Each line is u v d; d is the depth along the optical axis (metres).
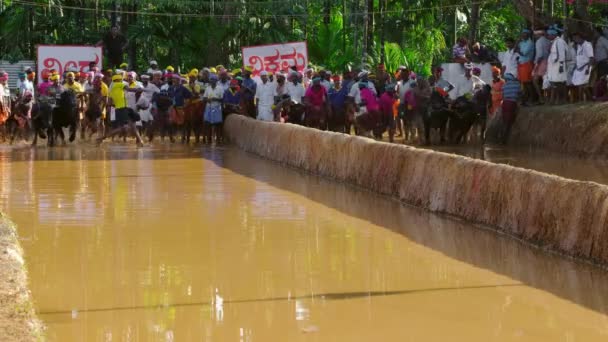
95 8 34.38
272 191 14.81
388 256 9.83
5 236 9.84
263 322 7.41
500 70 24.23
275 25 34.44
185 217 12.29
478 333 7.05
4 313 6.87
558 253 9.79
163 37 34.50
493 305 7.85
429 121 22.02
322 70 24.44
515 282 8.63
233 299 8.12
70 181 16.08
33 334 6.40
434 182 12.70
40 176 16.80
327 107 23.48
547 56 21.88
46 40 35.72
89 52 27.80
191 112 24.81
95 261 9.63
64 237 10.90
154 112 25.08
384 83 24.22
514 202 10.71
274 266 9.38
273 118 23.95
